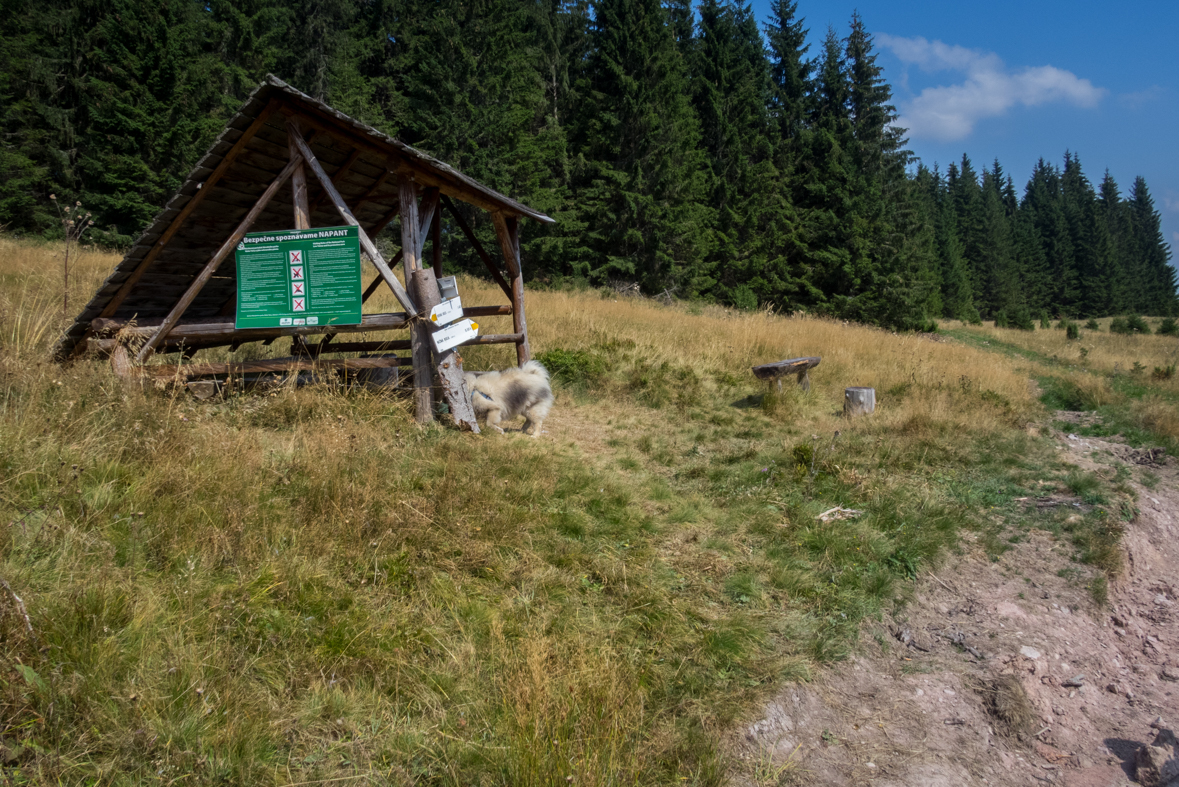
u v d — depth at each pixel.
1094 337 35.62
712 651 3.98
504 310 8.21
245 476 4.60
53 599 3.15
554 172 34.50
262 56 30.59
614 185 31.77
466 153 29.98
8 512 3.74
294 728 2.96
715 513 5.78
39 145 26.19
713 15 40.22
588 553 4.75
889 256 36.19
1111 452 9.24
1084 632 5.05
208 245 7.27
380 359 6.99
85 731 2.64
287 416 6.40
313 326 6.58
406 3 35.03
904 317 34.84
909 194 43.53
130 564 3.62
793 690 3.88
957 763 3.61
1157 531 6.88
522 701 3.16
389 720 3.11
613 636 3.93
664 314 17.14
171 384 6.29
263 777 2.67
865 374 11.85
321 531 4.20
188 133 25.75
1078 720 4.18
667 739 3.29
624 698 3.36
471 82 29.75
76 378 5.49
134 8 25.84
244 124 6.20
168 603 3.37
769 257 37.03
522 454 6.26
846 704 3.91
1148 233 113.19
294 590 3.68
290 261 6.57
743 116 39.97
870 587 4.99
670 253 32.47
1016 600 5.26
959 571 5.55
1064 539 6.21
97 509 3.95
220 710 2.86
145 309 7.54
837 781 3.33
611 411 8.96
